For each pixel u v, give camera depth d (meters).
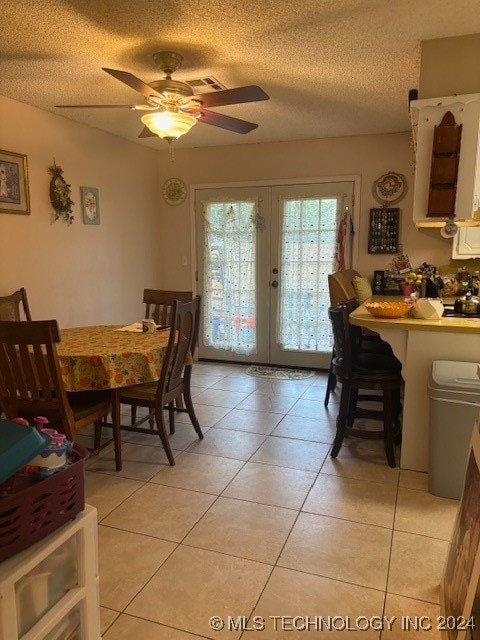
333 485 2.58
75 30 2.36
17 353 2.56
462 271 4.30
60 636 1.10
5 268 3.40
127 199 4.75
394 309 2.75
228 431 3.35
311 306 4.95
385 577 1.86
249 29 2.37
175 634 1.60
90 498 2.46
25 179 3.52
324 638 1.59
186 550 2.04
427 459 2.71
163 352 2.80
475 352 2.58
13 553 0.97
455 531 1.57
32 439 0.98
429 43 2.51
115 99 3.42
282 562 1.96
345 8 2.16
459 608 1.33
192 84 3.11
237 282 5.19
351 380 2.80
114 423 2.75
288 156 4.79
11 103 3.39
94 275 4.32
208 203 5.16
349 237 4.71
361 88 3.21
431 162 2.58
